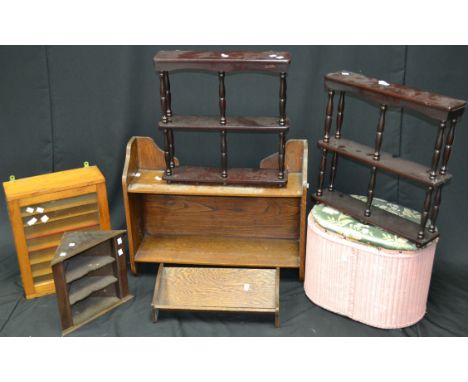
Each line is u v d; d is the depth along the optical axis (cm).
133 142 410
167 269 407
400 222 364
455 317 379
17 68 413
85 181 392
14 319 382
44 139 435
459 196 423
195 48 402
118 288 396
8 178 448
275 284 385
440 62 385
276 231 438
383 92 330
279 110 376
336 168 404
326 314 385
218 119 386
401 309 363
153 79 414
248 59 349
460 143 407
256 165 441
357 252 357
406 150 414
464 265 429
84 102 423
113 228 460
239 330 372
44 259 404
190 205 434
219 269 405
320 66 400
